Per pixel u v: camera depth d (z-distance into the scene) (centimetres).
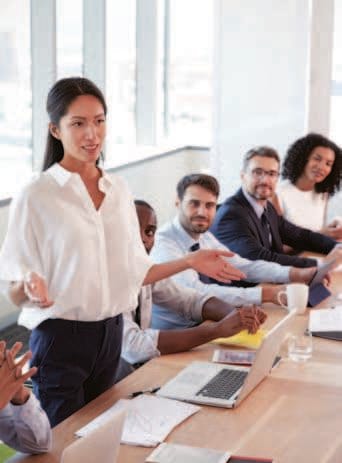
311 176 522
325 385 275
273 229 480
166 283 354
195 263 293
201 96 891
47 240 261
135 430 236
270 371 286
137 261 284
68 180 261
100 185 268
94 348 266
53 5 617
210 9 866
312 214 532
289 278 406
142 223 353
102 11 716
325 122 649
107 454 192
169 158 850
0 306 561
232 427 240
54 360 264
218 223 452
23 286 257
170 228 390
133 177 773
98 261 263
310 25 637
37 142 635
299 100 650
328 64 641
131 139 842
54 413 265
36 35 622
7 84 604
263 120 657
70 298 260
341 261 445
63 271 261
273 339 268
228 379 275
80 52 707
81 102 259
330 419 247
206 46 874
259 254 439
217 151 670
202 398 258
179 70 888
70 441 231
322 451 225
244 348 312
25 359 203
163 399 259
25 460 219
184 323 364
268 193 457
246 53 653
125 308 273
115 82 777
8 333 561
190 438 232
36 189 261
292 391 269
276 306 370
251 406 256
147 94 844
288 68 647
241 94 659
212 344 317
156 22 827
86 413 249
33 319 263
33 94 628
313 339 324
